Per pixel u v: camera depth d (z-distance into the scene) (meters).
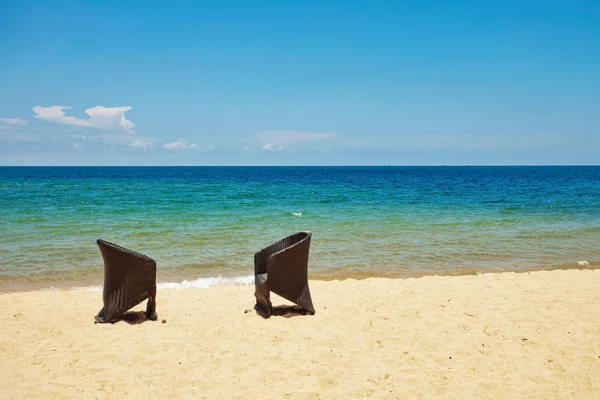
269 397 4.64
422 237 15.66
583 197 33.53
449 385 4.90
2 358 5.41
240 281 10.01
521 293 8.34
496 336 6.23
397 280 9.53
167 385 4.85
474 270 11.24
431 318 6.96
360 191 40.56
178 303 7.81
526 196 34.47
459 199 31.39
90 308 7.41
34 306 7.48
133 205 25.61
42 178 75.56
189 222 18.70
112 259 6.71
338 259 12.37
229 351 5.71
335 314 7.18
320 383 4.93
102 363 5.34
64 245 13.52
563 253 13.27
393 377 5.07
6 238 14.60
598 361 5.45
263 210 23.53
